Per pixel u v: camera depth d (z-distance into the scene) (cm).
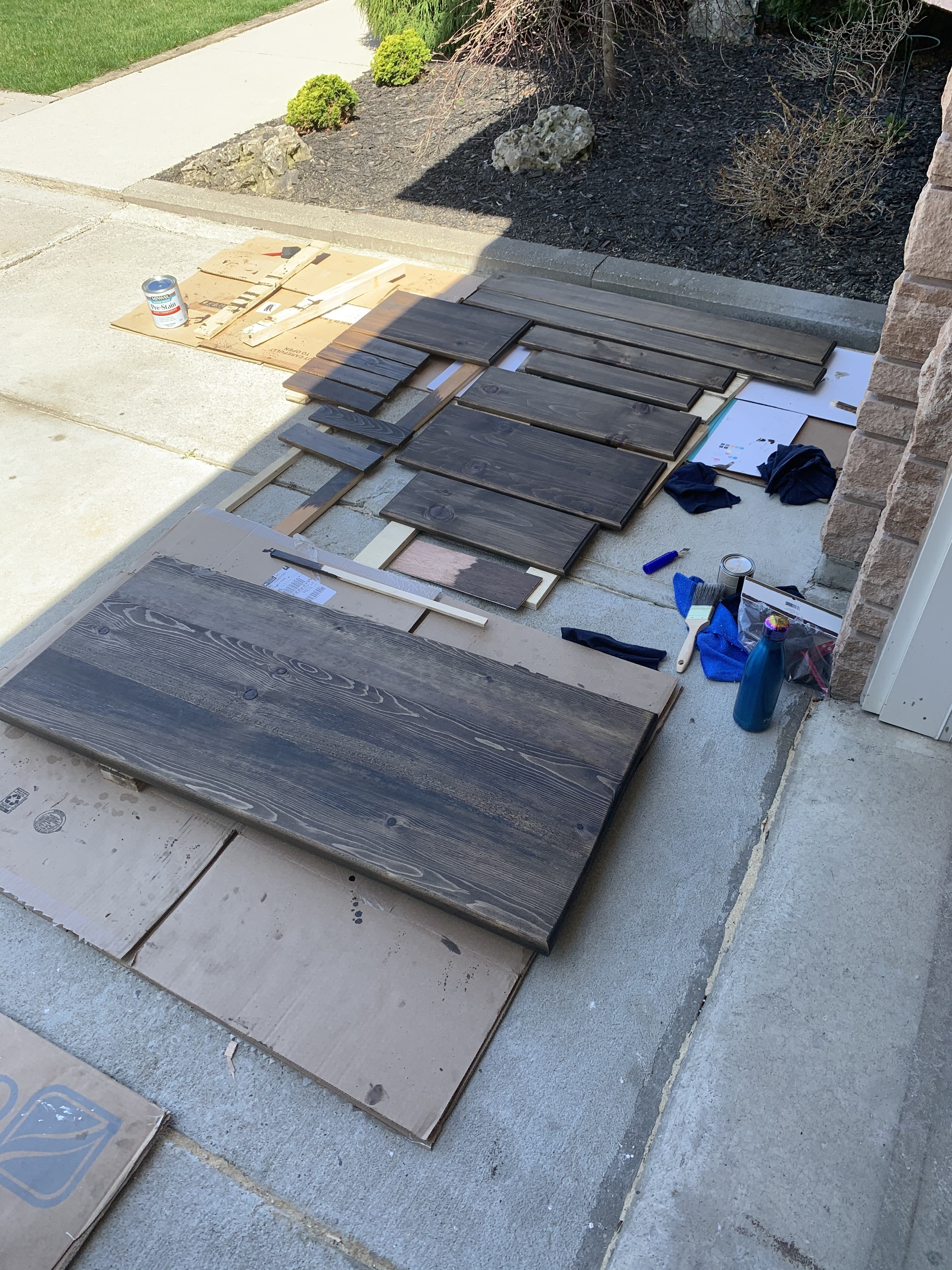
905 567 264
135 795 294
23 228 679
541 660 330
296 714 294
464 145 698
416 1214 212
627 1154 220
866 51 642
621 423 436
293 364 508
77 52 982
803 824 274
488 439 435
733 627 339
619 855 278
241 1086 235
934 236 257
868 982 238
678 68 729
